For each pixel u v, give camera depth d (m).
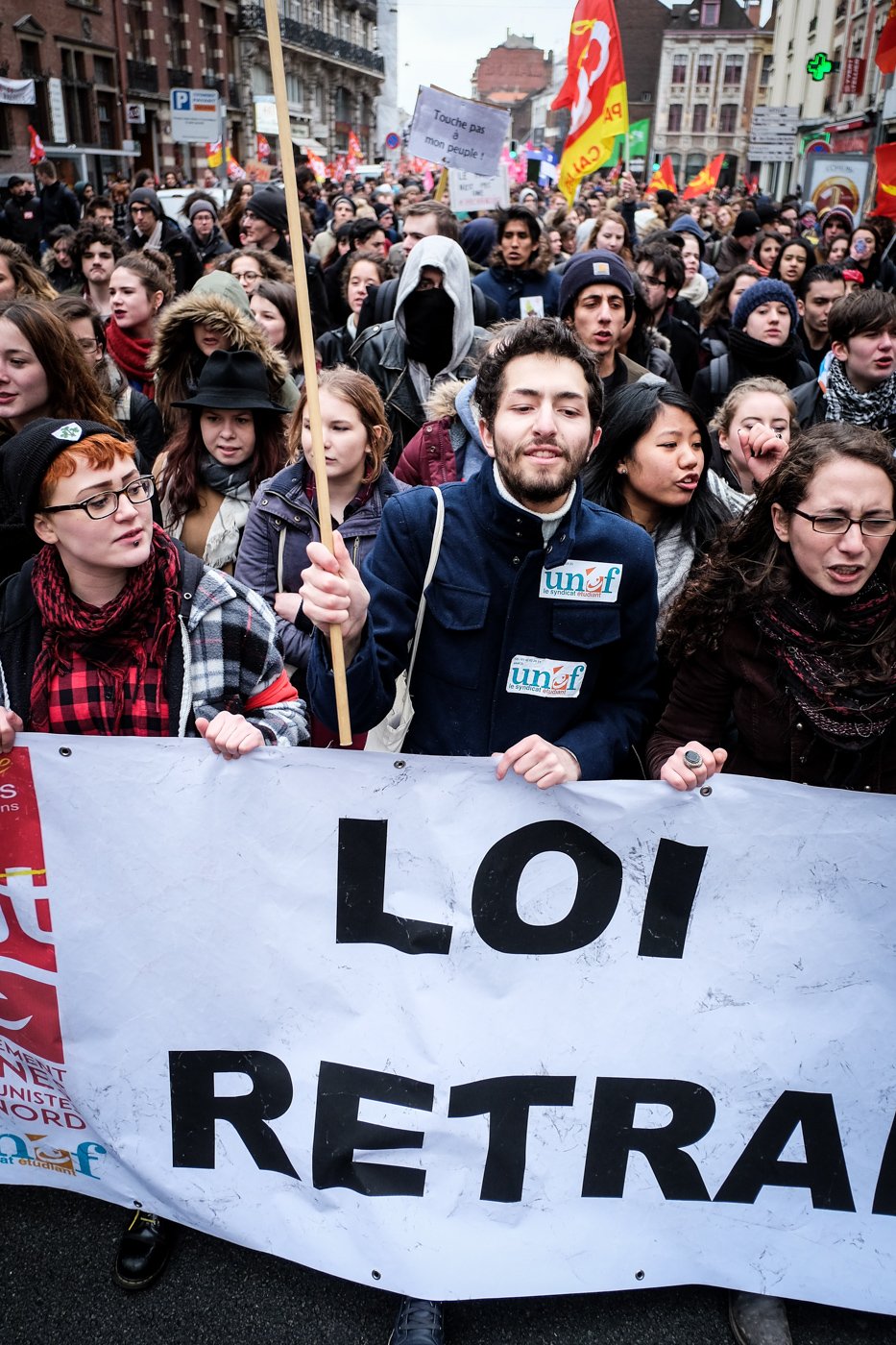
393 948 1.98
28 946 2.03
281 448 3.36
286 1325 2.04
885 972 1.98
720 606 2.10
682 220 10.59
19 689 2.01
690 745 1.93
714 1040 2.00
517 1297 2.03
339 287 8.09
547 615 2.05
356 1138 2.02
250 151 44.84
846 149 30.66
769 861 1.94
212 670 2.05
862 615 2.00
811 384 4.26
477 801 1.92
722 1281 2.03
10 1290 2.10
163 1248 2.15
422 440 3.53
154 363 3.83
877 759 2.05
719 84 69.19
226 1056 2.04
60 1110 2.13
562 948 1.98
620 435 2.62
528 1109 2.01
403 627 2.06
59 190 14.50
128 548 1.89
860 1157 2.03
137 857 1.97
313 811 1.93
